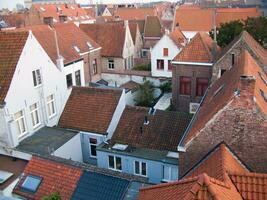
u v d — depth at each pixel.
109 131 24.62
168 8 92.69
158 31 57.03
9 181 18.42
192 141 14.63
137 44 53.25
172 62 30.34
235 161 13.36
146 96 36.38
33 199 16.22
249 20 40.19
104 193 15.37
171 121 23.64
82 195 15.60
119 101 25.92
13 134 21.14
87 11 100.94
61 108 26.77
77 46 37.47
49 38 32.72
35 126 23.89
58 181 16.55
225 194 9.02
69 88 28.41
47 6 80.62
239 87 13.39
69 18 81.81
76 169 16.80
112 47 45.72
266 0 80.88
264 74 21.45
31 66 22.64
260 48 28.62
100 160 23.17
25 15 69.44
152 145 22.69
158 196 10.93
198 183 8.97
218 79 24.22
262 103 14.21
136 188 15.30
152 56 41.31
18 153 21.11
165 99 35.72
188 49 30.28
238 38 26.66
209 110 16.28
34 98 23.31
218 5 89.69
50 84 25.02
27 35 22.17
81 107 26.42
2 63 21.53
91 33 47.50
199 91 30.30
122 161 22.28
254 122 13.44
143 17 80.88
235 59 25.73
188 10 64.12
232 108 13.57
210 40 33.16
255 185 10.40
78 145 24.28
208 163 13.17
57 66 26.52
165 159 20.80
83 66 34.53
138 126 24.09
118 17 82.06
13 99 21.16
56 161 17.55
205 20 61.91
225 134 14.05
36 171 17.38
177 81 30.78
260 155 13.77
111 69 46.25
